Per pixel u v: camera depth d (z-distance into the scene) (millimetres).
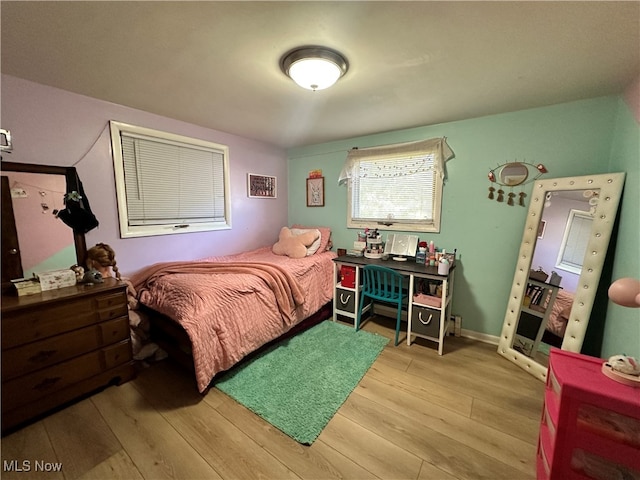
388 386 1904
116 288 1856
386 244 2951
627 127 1727
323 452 1393
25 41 1318
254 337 2117
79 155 2021
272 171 3646
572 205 1957
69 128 1961
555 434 1054
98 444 1434
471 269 2600
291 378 1976
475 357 2279
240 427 1550
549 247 2078
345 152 3295
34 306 1517
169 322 2031
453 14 1129
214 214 3025
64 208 1948
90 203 2102
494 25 1196
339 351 2340
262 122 2639
